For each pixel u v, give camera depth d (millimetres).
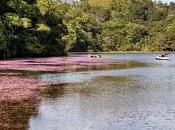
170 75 50219
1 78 40469
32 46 86812
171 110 24250
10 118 21438
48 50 98750
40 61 73688
